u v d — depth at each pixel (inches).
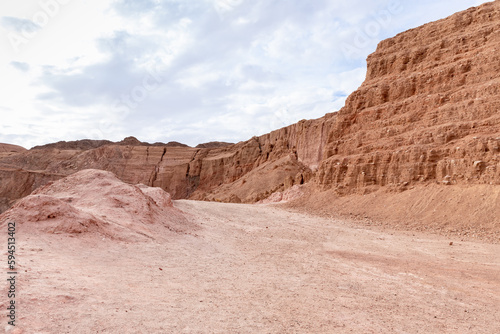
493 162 956.0
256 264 475.2
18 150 6830.7
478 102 1102.4
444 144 1128.2
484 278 443.8
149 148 5595.5
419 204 1067.3
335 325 251.4
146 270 365.7
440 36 1430.9
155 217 698.8
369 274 448.1
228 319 243.6
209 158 5014.8
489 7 1286.9
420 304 326.3
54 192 701.9
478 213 885.8
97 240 451.5
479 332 261.0
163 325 215.8
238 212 1222.3
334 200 1434.5
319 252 603.5
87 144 7194.9
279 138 3909.9
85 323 200.7
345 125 1647.4
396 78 1520.7
